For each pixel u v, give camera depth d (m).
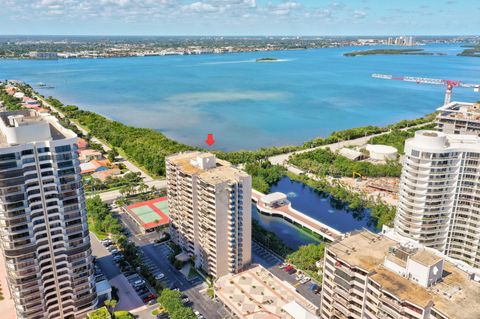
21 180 141.88
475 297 120.44
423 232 197.25
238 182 184.88
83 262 164.62
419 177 190.12
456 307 115.94
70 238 158.38
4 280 196.25
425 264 123.06
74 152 150.00
